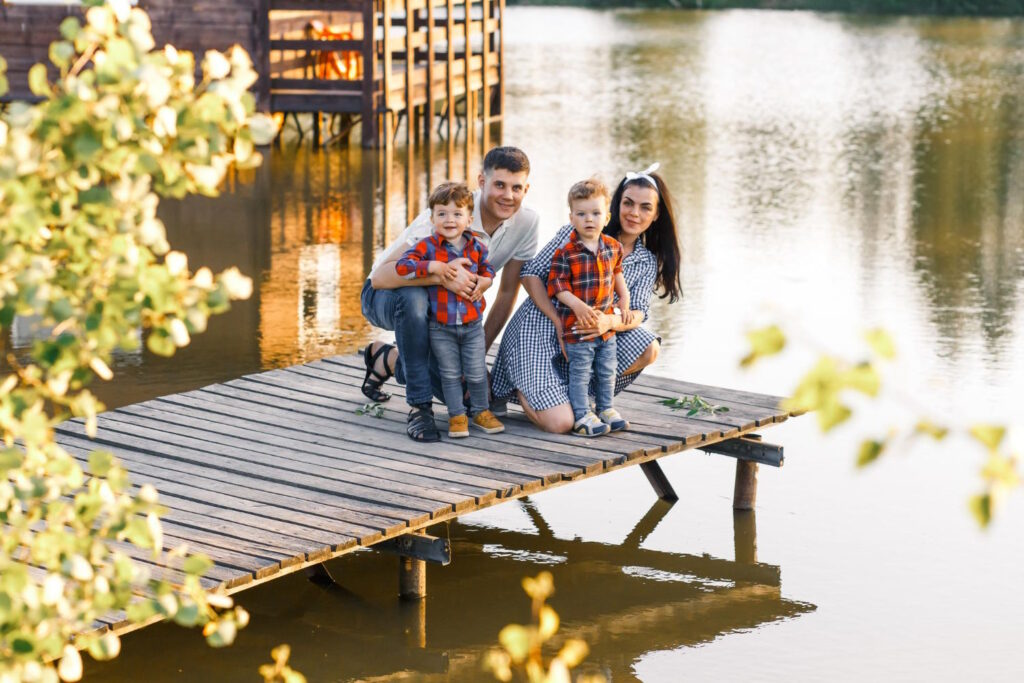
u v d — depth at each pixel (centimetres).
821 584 559
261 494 531
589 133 1870
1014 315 970
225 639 240
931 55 2964
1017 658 494
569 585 559
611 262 596
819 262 1139
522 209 611
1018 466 149
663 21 3816
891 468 689
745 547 598
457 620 524
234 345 888
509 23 3691
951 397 780
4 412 228
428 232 594
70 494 525
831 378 151
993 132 1914
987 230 1276
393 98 1767
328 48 1714
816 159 1672
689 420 624
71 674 230
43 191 214
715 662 491
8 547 231
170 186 220
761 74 2600
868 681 475
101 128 208
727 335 921
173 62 216
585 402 602
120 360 855
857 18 3947
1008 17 4003
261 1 1672
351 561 582
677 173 1559
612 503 654
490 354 715
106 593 230
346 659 491
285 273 1084
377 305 610
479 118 2008
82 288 218
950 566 576
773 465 623
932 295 1027
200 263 1107
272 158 1681
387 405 650
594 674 479
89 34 212
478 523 628
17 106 209
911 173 1586
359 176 1548
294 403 654
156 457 579
